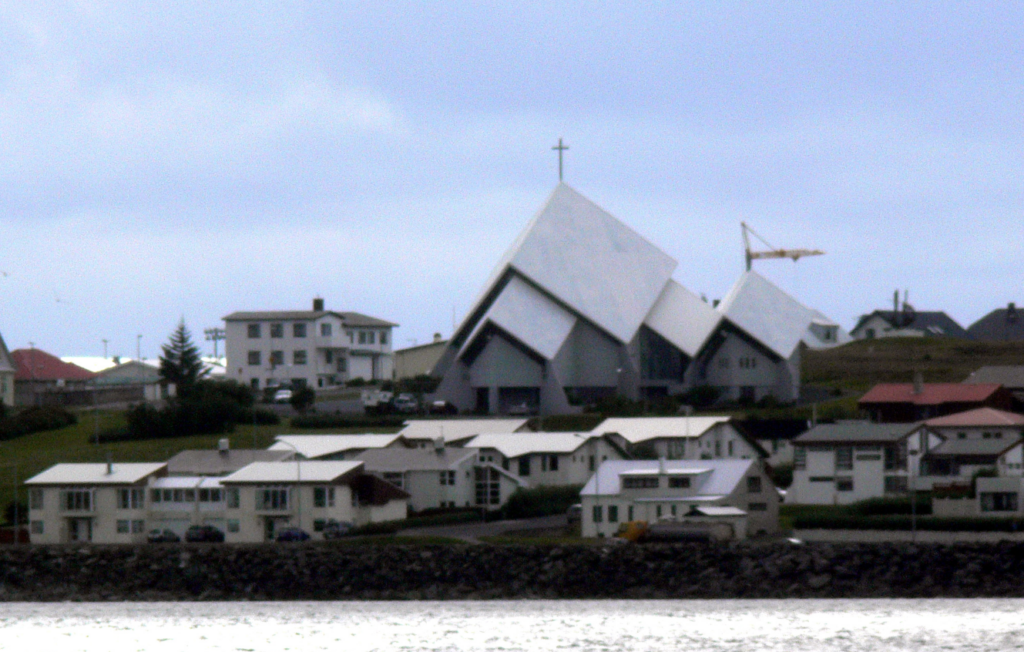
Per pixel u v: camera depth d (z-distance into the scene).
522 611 119.62
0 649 109.50
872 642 108.19
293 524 147.50
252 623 116.88
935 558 126.25
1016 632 110.62
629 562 127.75
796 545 129.62
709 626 113.38
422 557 130.25
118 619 118.69
